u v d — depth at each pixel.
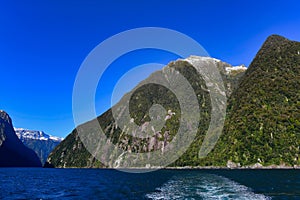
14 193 56.50
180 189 55.56
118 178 101.44
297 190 50.84
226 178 83.12
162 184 69.06
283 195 44.84
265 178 80.44
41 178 109.31
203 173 117.94
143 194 50.66
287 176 88.12
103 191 57.78
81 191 58.62
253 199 41.19
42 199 48.03
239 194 46.22
